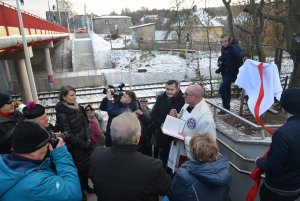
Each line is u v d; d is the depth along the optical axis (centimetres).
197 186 235
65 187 187
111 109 444
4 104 289
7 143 280
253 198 283
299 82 485
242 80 352
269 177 255
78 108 374
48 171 192
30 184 172
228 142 372
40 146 181
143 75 2266
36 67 2678
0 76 2008
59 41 3400
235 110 539
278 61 796
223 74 533
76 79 2148
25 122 187
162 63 2612
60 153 211
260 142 326
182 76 2281
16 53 1383
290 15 485
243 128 412
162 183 208
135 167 201
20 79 1462
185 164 251
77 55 2995
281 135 230
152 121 440
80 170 375
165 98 427
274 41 894
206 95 774
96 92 1664
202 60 2500
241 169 346
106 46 3541
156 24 4778
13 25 860
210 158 235
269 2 693
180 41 3038
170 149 379
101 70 2517
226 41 515
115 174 203
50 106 1360
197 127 334
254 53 783
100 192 208
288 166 238
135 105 446
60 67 2727
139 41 3391
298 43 472
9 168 173
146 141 444
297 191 249
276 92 325
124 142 204
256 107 329
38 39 1259
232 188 372
